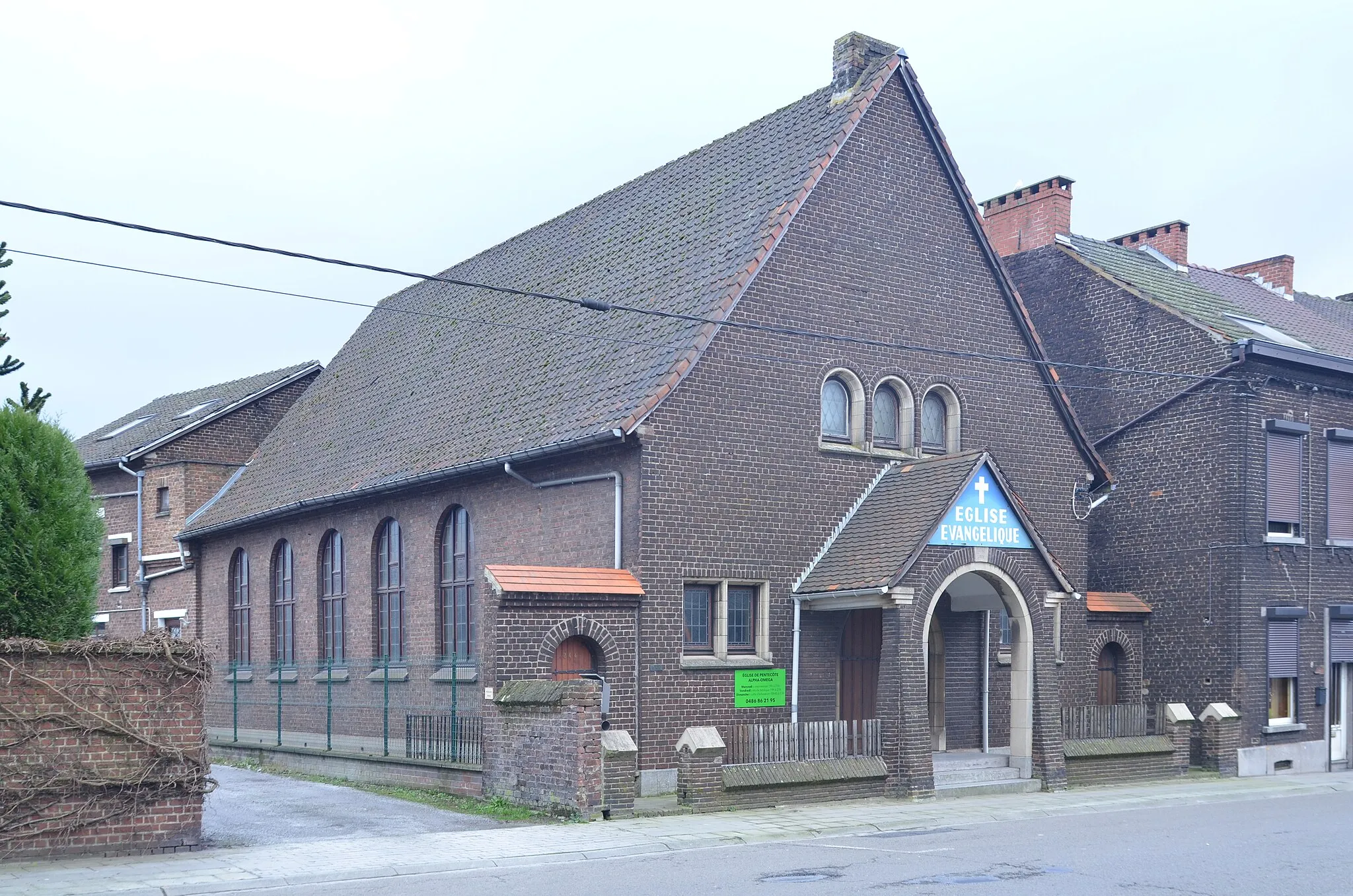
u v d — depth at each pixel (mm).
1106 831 16391
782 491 21500
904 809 18516
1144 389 27484
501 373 26047
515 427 23078
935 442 23984
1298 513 26719
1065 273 29609
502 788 18438
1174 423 26812
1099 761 22531
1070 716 22688
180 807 14656
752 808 18188
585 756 16984
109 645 14336
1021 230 30906
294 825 17016
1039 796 20562
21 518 14406
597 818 16984
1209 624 25750
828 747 19281
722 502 20781
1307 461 27016
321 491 28562
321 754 24109
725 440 20891
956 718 23469
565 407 22250
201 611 35250
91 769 14219
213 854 14484
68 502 14828
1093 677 25969
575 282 26734
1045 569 21531
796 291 21984
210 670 14984
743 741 18719
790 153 23781
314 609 29516
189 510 36781
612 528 20422
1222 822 17500
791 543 21500
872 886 12234
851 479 22422
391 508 26875
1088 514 25797
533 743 17844
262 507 31047
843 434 22766
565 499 21641
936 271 24031
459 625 24625
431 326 32312
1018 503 21219
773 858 14188
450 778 19844
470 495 24312
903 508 21172
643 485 19969
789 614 21391
